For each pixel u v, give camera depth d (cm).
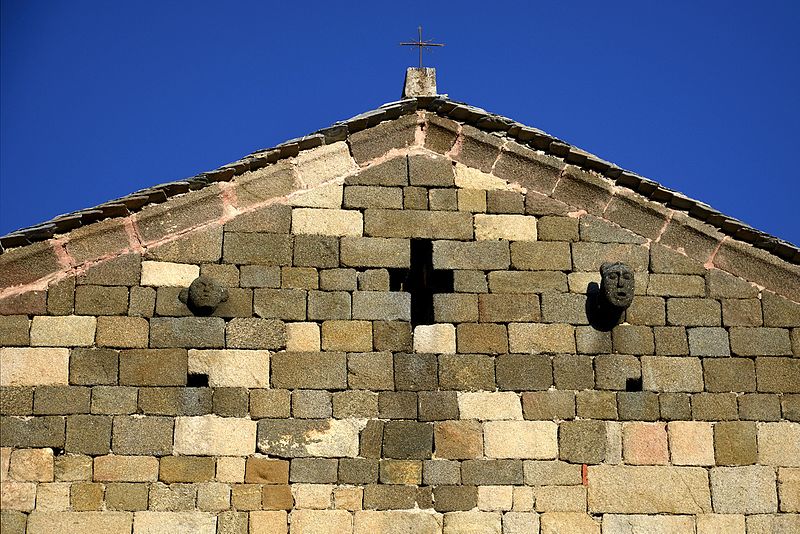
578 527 1955
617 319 2061
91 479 1884
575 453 1986
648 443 2006
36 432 1894
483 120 2128
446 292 2067
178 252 2005
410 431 1962
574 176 2123
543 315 2050
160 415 1922
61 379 1922
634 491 1981
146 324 1962
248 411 1941
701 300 2097
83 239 1983
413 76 2208
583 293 2072
